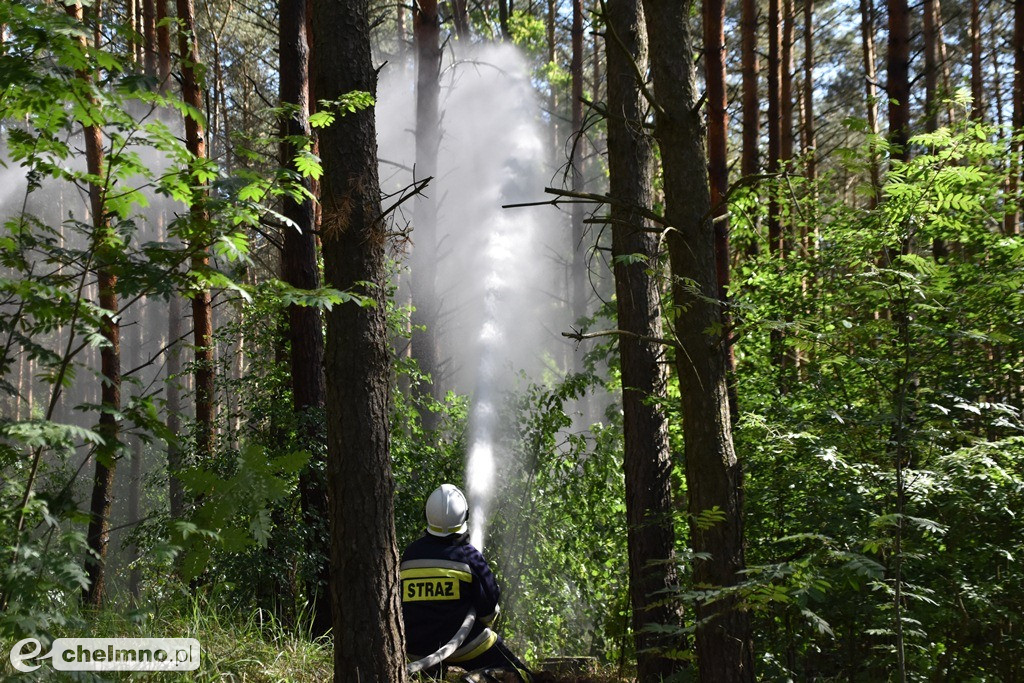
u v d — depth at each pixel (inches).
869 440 170.7
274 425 309.7
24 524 105.7
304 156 158.4
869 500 179.2
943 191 220.1
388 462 162.4
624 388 242.7
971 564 180.7
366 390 160.6
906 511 174.1
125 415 110.5
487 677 204.7
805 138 655.8
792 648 187.5
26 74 100.8
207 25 900.0
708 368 162.4
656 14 171.8
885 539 133.0
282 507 276.7
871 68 641.6
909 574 176.9
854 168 237.1
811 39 652.1
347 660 154.5
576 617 324.5
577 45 661.3
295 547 268.2
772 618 183.2
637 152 242.4
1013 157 235.9
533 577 315.3
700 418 161.5
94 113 108.7
